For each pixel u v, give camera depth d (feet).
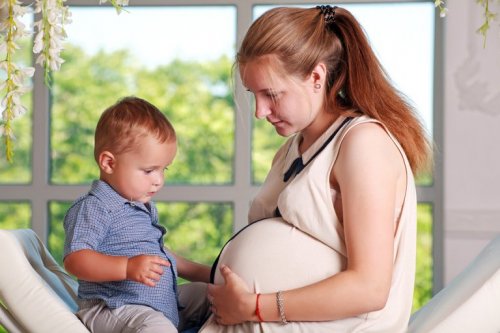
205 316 6.55
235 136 12.13
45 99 12.30
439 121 11.93
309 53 5.43
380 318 5.20
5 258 5.11
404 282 5.37
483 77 11.41
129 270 5.34
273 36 5.36
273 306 5.08
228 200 12.14
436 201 11.92
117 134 5.84
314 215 5.27
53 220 12.43
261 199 6.26
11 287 5.12
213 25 12.23
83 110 12.38
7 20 4.97
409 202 5.40
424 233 12.01
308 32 5.49
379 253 4.97
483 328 4.97
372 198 5.02
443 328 4.98
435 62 11.93
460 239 11.51
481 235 11.45
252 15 12.07
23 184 12.36
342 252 5.24
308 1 12.02
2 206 12.46
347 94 5.65
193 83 12.30
